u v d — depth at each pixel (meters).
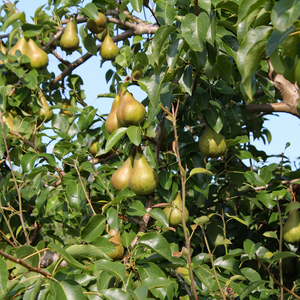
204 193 2.63
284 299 2.44
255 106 3.49
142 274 2.05
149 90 2.24
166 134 2.89
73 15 3.97
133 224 2.66
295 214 2.70
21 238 3.35
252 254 2.07
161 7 2.34
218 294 2.27
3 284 1.35
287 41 1.28
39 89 3.52
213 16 2.03
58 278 1.59
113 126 2.48
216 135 2.58
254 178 2.98
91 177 3.28
